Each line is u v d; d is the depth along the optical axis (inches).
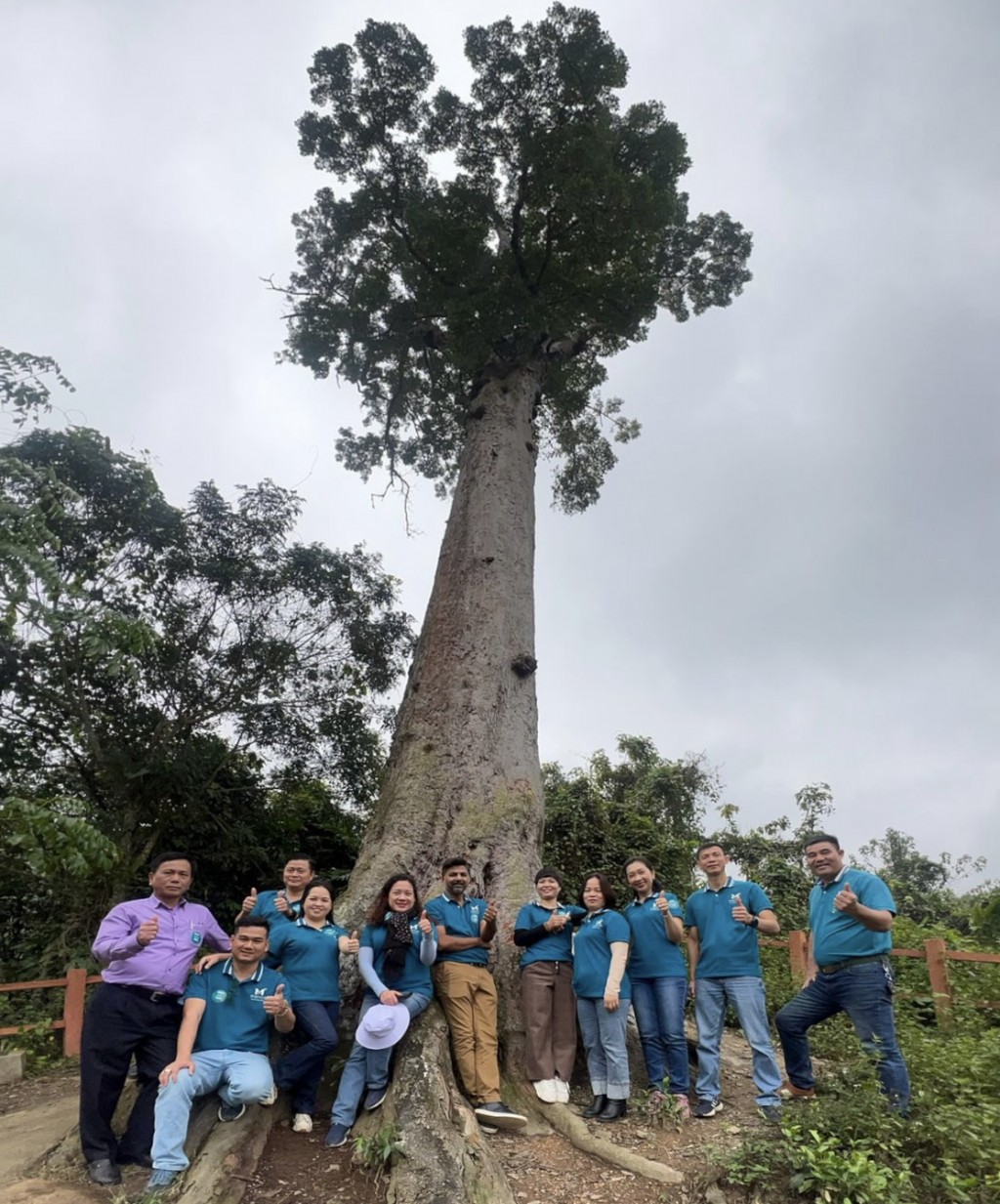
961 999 285.9
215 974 189.6
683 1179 168.1
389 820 293.0
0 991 319.9
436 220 469.4
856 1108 171.8
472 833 285.0
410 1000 203.6
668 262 585.6
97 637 323.9
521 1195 166.6
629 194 459.8
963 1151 161.8
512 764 314.7
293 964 202.4
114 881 418.0
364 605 550.6
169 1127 165.6
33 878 401.7
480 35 494.3
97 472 438.9
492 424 438.9
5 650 416.2
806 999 202.4
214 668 494.9
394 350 568.1
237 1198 160.4
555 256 511.2
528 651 353.4
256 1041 186.9
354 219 538.3
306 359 568.4
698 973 212.1
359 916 254.4
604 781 663.8
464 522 394.6
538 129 499.8
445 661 339.9
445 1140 170.6
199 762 464.4
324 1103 208.2
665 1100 198.7
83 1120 173.3
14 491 378.3
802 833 604.7
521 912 231.8
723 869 217.5
